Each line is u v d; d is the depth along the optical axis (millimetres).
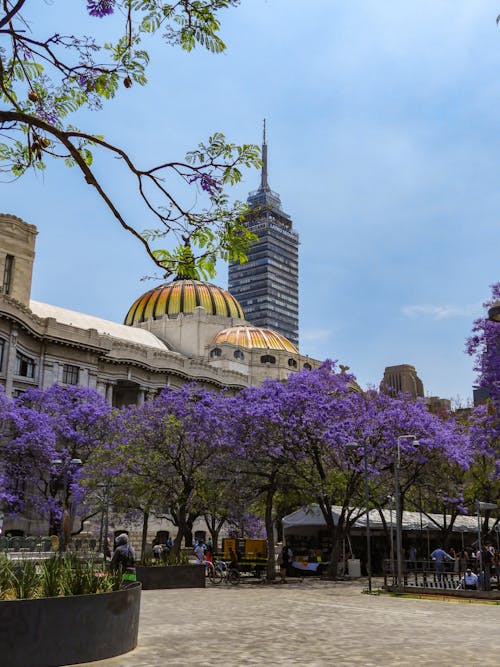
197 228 9352
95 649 11023
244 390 40250
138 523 56062
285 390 36625
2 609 10156
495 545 51750
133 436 40375
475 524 51312
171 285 110938
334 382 38250
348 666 10633
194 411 38906
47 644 10438
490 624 17234
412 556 43344
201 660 11102
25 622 10297
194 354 100500
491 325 32062
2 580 11602
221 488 38719
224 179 9211
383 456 35562
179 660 11094
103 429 55438
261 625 16344
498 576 28281
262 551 38406
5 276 66688
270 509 36281
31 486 57656
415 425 36719
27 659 10227
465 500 48281
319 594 27047
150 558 31109
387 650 12461
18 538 33250
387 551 46469
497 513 49344
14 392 61562
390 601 24297
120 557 16328
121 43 8953
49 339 66188
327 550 46438
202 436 38125
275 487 36688
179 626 15984
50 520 52688
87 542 51156
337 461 36844
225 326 105250
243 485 37812
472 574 28312
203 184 9156
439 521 49719
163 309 107375
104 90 9305
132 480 39094
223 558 39344
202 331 102188
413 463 40031
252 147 9148
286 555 40344
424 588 27734
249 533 58562
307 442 35219
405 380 121312
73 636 10734
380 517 43750
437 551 31969
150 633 14641
